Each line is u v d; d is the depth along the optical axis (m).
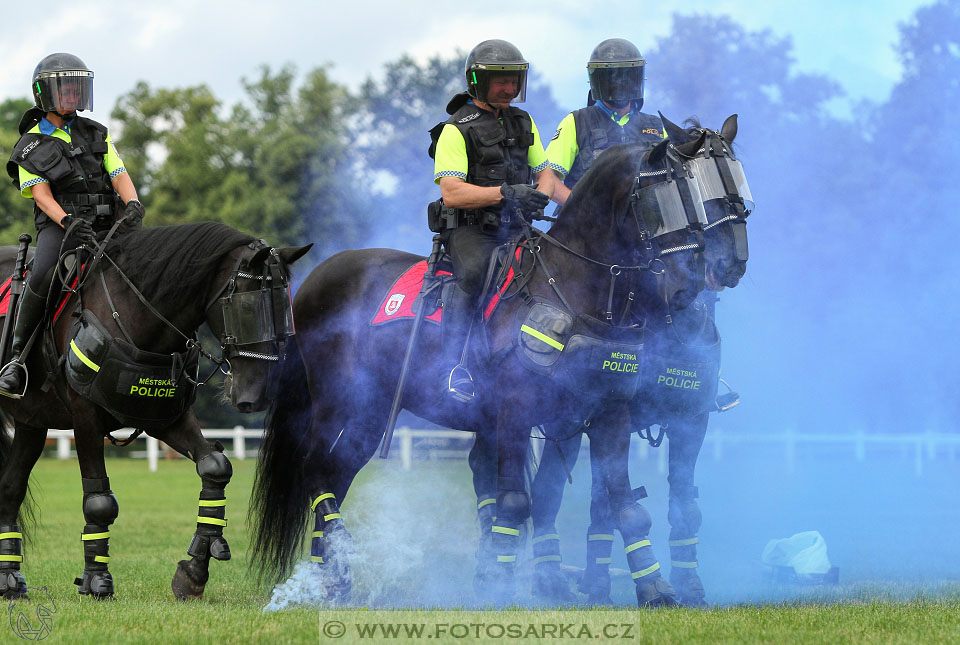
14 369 9.84
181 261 9.48
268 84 54.12
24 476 10.59
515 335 9.15
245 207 48.44
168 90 56.62
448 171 9.73
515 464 9.26
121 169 10.64
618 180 8.98
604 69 10.11
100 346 9.45
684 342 9.48
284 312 9.34
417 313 10.05
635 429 10.06
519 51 9.80
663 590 8.96
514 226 9.92
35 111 10.27
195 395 10.00
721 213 8.63
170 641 7.36
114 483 30.73
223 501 10.03
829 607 8.76
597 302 9.09
